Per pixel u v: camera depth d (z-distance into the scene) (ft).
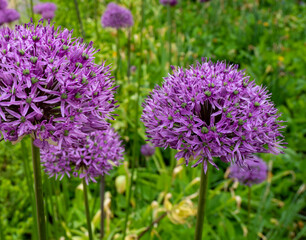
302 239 1.63
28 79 0.62
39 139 0.65
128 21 1.66
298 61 2.88
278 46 3.02
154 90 0.78
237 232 1.59
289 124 2.17
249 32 3.34
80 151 0.85
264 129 0.73
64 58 0.65
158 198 1.57
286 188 1.85
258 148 0.74
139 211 1.55
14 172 1.67
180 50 2.21
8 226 1.46
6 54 0.63
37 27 0.72
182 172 1.76
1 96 0.61
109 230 1.42
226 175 1.59
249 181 1.34
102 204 1.28
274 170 1.94
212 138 0.71
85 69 0.69
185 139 0.71
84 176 0.90
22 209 1.56
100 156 0.90
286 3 3.92
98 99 0.69
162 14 3.63
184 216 1.40
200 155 0.72
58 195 1.40
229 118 0.70
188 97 0.72
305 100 2.40
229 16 3.90
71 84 0.65
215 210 1.56
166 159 1.99
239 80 0.75
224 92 0.72
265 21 3.56
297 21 4.00
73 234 1.52
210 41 3.08
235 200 1.66
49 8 1.82
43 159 0.87
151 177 1.67
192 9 4.19
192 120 0.71
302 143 2.09
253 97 0.74
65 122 0.64
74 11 1.95
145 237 1.38
